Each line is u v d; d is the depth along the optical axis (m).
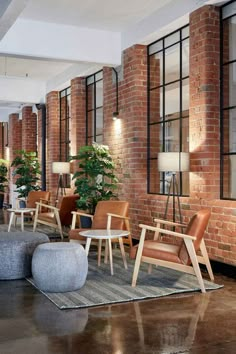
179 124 6.42
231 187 5.43
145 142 7.13
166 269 5.38
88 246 5.07
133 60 7.11
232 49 5.48
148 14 6.62
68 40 7.21
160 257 4.52
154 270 5.33
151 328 3.35
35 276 4.37
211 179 5.45
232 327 3.38
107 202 6.17
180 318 3.59
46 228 8.96
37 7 6.40
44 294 4.27
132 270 5.33
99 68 8.60
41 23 7.06
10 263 4.82
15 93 11.05
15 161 11.45
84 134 9.52
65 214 7.71
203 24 5.50
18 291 4.40
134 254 4.68
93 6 6.34
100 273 5.16
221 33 5.55
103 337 3.16
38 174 11.77
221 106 5.54
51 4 6.28
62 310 3.78
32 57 7.14
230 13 5.43
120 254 6.39
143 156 7.11
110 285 4.61
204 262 4.91
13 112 14.08
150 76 7.11
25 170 11.30
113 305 3.93
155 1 6.11
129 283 4.70
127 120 7.30
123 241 5.85
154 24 6.50
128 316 3.63
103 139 8.22
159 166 5.60
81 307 3.86
